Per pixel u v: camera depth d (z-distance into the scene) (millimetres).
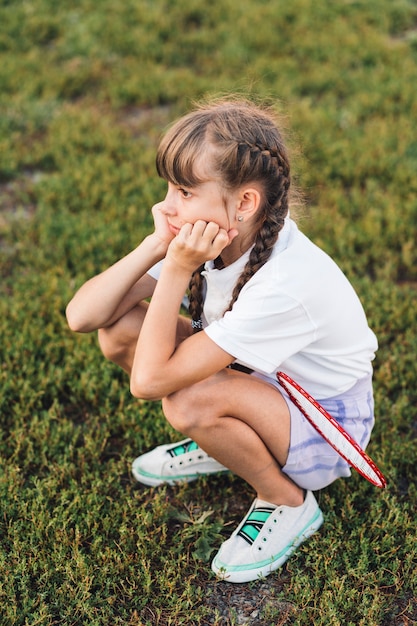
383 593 2342
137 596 2324
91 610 2264
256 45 6516
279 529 2461
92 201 4457
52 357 3316
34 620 2246
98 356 3297
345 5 7246
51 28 6801
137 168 4832
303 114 5336
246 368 2469
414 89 5742
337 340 2287
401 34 6977
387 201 4398
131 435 2949
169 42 6633
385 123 5270
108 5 7195
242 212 2115
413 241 4121
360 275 3951
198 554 2484
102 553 2408
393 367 3248
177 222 2191
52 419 3045
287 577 2432
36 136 5277
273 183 2113
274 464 2406
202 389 2240
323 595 2295
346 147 4953
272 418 2297
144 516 2545
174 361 2164
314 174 4684
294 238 2209
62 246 4043
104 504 2650
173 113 5590
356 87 5836
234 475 2768
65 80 5902
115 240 4062
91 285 2461
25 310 3594
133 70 6129
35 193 4613
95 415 3094
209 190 2062
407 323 3535
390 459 2783
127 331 2488
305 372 2334
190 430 2285
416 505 2645
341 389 2391
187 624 2297
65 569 2369
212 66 6199
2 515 2568
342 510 2568
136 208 4406
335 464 2457
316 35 6676
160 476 2750
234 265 2234
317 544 2475
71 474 2748
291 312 2129
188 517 2625
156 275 2498
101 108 5684
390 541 2461
